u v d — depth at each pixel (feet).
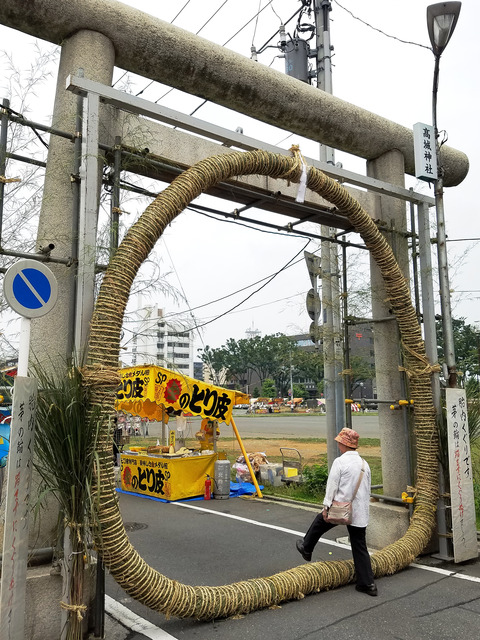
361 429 90.22
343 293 21.45
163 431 36.81
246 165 14.96
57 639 11.25
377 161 22.00
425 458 18.11
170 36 15.85
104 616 12.74
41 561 11.96
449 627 12.77
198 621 13.16
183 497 30.71
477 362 22.43
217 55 16.88
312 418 146.20
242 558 18.81
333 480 15.30
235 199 18.79
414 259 21.06
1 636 9.20
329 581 15.03
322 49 33.76
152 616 13.67
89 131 12.74
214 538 21.70
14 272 10.21
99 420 10.93
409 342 18.54
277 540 21.34
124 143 14.40
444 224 20.16
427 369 18.38
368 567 14.94
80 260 12.23
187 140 16.69
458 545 17.39
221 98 17.75
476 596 14.78
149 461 31.99
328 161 30.96
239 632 12.51
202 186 13.99
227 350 252.62
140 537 21.93
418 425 18.35
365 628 12.69
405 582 15.89
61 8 14.03
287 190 18.97
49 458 10.77
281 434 84.38
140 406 34.78
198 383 29.73
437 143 20.25
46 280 10.66
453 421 18.01
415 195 20.11
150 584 11.59
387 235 21.20
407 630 12.59
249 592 13.47
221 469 31.14
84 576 11.37
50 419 10.61
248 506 28.86
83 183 12.51
